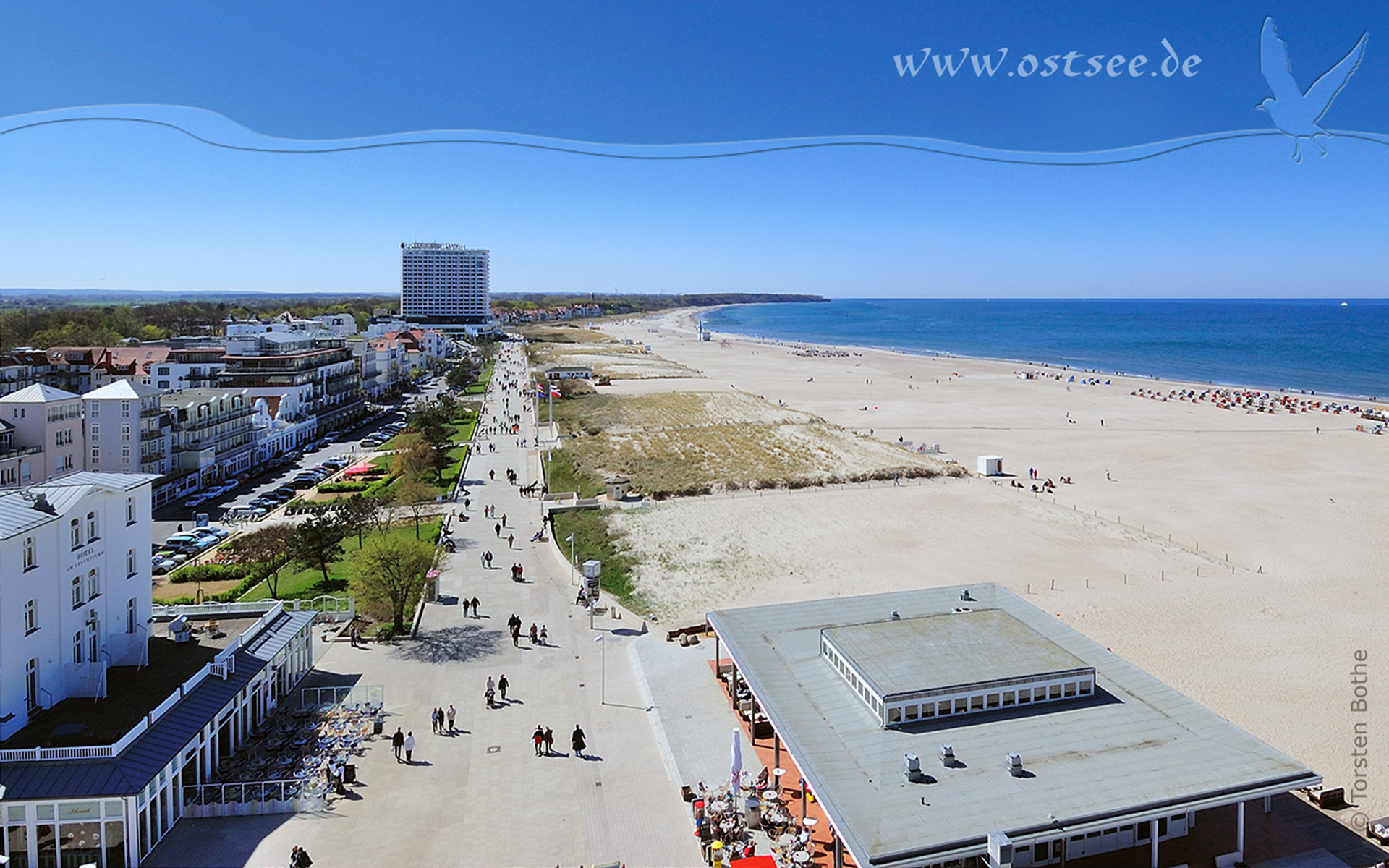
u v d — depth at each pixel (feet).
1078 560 265.75
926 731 125.70
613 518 315.17
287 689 172.14
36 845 113.39
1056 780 112.68
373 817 128.36
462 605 225.97
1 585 121.29
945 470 390.21
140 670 147.84
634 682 177.99
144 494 163.12
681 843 122.72
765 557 270.46
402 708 165.37
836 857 112.98
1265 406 595.06
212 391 409.08
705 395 651.66
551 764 144.77
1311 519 313.53
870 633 150.61
